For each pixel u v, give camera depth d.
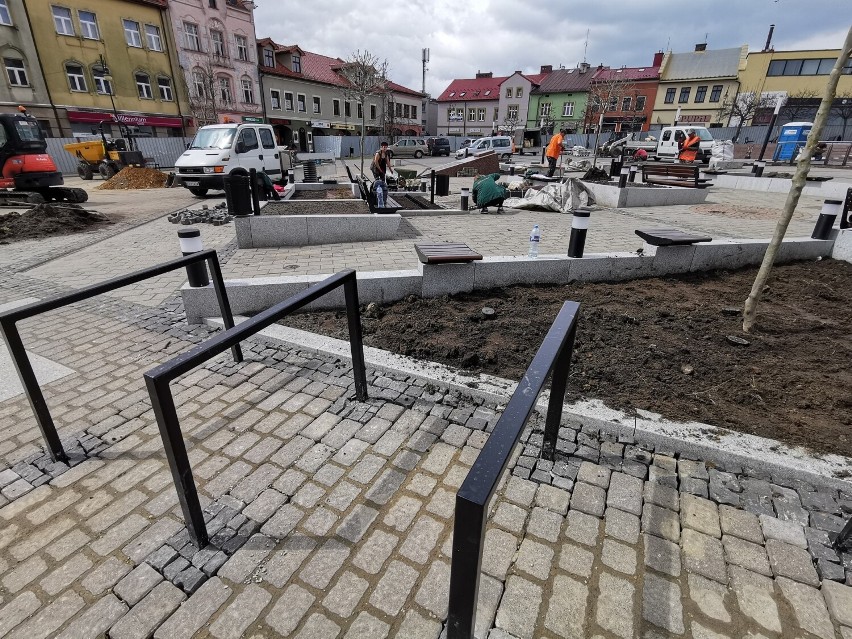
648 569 1.82
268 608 1.69
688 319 3.94
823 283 4.93
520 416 1.30
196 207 12.14
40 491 2.24
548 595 1.72
